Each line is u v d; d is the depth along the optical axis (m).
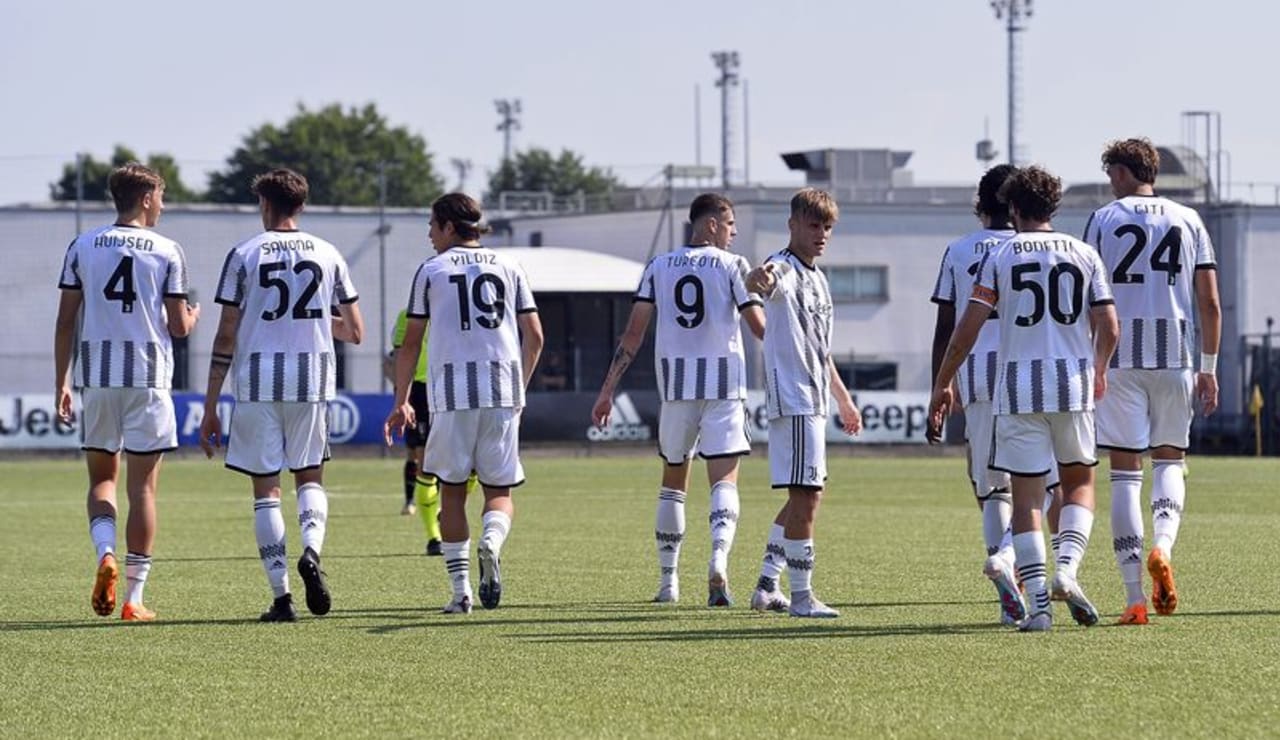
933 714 25.14
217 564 50.06
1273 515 68.62
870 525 64.00
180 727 25.11
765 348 36.47
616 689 27.53
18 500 86.12
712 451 39.91
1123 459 35.31
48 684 28.66
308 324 36.78
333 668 29.84
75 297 37.56
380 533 62.75
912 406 149.12
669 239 183.88
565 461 132.00
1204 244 35.88
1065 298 32.81
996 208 35.91
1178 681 27.52
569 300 172.75
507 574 46.62
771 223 181.38
